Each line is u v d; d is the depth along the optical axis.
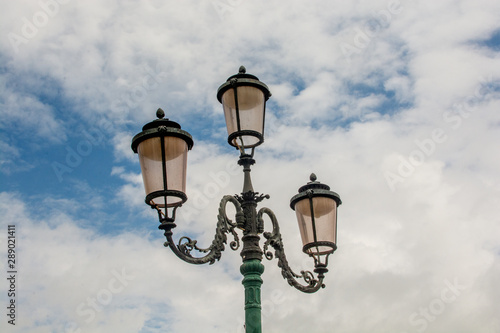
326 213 6.63
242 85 5.94
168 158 5.34
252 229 5.81
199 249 5.34
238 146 6.01
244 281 5.68
